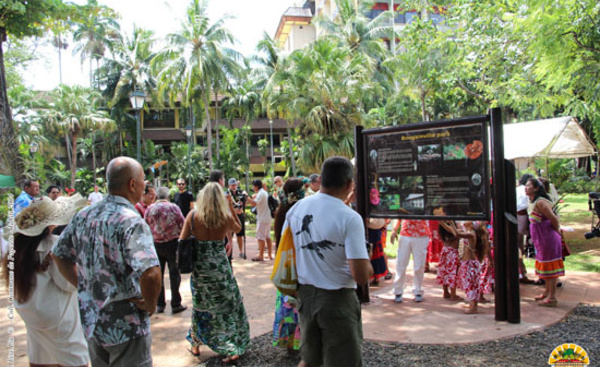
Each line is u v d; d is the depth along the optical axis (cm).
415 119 3588
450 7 1375
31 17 1102
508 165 495
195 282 415
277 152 4694
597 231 990
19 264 277
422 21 1403
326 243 256
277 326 418
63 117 3469
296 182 436
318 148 2167
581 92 1029
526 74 1098
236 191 1002
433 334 463
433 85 1792
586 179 3084
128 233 233
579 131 1070
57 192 743
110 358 238
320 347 264
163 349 446
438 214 518
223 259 419
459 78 1513
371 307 577
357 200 585
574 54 842
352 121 2219
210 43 2739
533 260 875
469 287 538
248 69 3278
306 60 2252
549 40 822
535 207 559
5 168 1009
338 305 253
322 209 264
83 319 240
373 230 698
